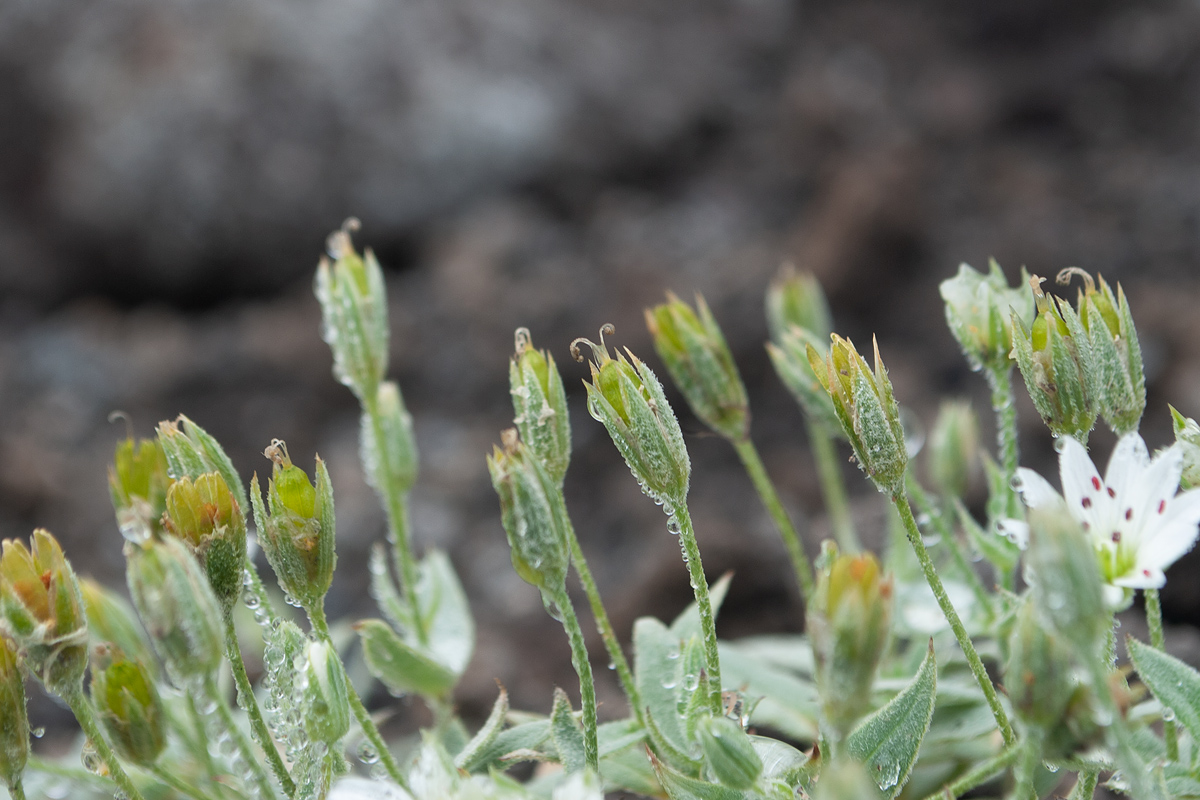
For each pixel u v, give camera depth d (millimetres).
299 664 199
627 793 227
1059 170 456
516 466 195
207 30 452
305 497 198
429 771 192
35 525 375
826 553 207
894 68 515
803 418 374
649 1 511
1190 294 376
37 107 462
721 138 493
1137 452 192
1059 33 520
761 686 226
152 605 188
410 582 230
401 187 451
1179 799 200
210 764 207
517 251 434
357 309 224
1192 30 498
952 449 240
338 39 454
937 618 226
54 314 459
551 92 470
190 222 443
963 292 213
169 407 414
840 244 409
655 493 199
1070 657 183
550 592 197
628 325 397
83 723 195
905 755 198
